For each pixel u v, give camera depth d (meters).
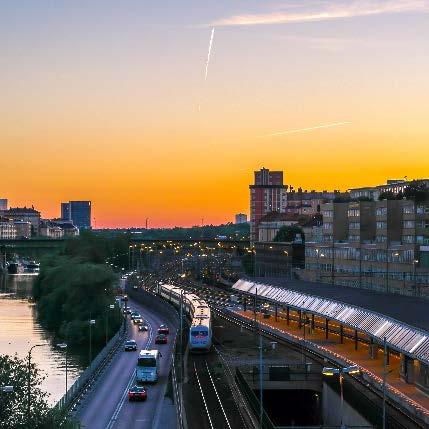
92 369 160.12
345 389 121.44
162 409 130.38
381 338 123.88
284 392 141.75
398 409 106.94
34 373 116.56
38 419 96.56
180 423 111.94
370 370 132.12
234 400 129.38
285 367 140.25
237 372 145.38
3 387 94.38
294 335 182.88
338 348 158.38
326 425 132.62
